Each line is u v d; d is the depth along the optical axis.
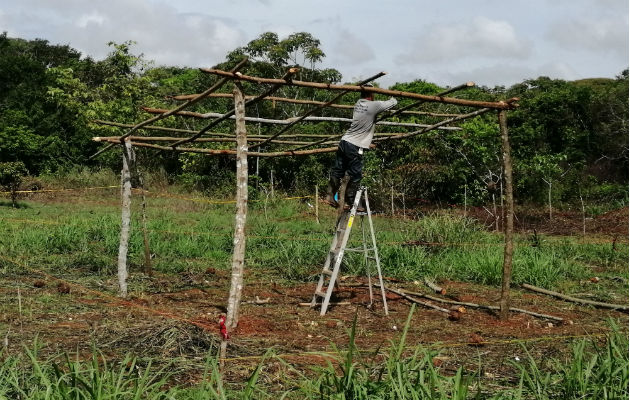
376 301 9.84
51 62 55.41
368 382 4.75
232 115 8.02
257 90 25.38
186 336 6.71
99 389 4.52
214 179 27.02
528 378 5.18
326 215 22.30
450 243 13.98
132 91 24.92
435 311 9.37
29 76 38.66
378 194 23.52
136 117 24.73
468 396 5.29
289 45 26.62
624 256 14.97
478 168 24.20
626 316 9.41
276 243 14.55
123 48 25.20
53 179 28.69
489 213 21.83
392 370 4.97
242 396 4.93
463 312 9.23
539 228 21.67
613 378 5.24
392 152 25.56
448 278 12.02
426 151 24.30
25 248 12.71
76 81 26.36
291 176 27.56
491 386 5.73
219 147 25.05
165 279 11.02
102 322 7.68
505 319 8.87
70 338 6.94
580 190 27.86
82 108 26.20
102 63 31.05
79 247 13.08
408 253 12.73
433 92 39.06
